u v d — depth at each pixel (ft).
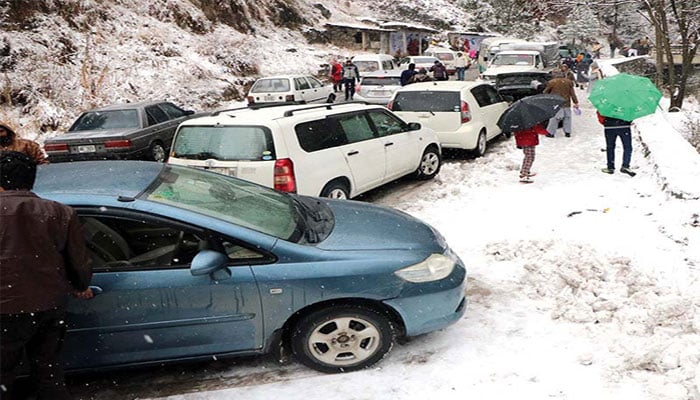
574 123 47.06
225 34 93.81
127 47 73.36
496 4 166.91
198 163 22.49
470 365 13.50
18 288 10.39
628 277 16.85
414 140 30.01
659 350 12.94
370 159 26.58
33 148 20.80
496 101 40.32
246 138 22.15
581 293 16.29
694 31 54.90
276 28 111.55
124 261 12.65
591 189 27.27
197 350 13.03
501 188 28.63
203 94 71.26
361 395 12.64
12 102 55.62
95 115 41.81
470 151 36.73
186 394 13.14
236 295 12.67
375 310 13.35
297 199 16.69
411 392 12.64
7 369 10.87
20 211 10.50
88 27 72.79
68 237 10.84
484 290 17.39
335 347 13.43
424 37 135.44
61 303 11.10
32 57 60.85
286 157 22.03
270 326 12.98
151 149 41.24
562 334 14.60
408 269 13.39
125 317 12.50
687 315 14.32
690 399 11.62
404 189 30.45
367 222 15.11
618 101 27.61
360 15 143.54
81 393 13.38
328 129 24.72
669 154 29.01
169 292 12.48
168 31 83.61
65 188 13.30
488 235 22.20
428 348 14.33
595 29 152.46
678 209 22.35
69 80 61.82
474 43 145.79
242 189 15.80
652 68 94.02
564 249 19.21
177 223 12.76
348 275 12.92
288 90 63.52
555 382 12.63
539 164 33.35
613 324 14.66
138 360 12.92
